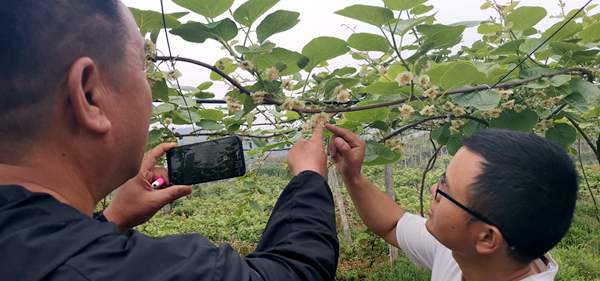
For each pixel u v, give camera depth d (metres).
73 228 0.58
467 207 1.05
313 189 0.88
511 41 1.86
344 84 1.96
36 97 0.61
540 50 1.87
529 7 1.84
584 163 15.21
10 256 0.53
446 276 1.37
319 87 2.05
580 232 8.07
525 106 1.83
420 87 1.75
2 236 0.54
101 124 0.66
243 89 1.58
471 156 1.07
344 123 1.89
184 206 16.06
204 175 1.39
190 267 0.59
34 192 0.60
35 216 0.58
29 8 0.60
